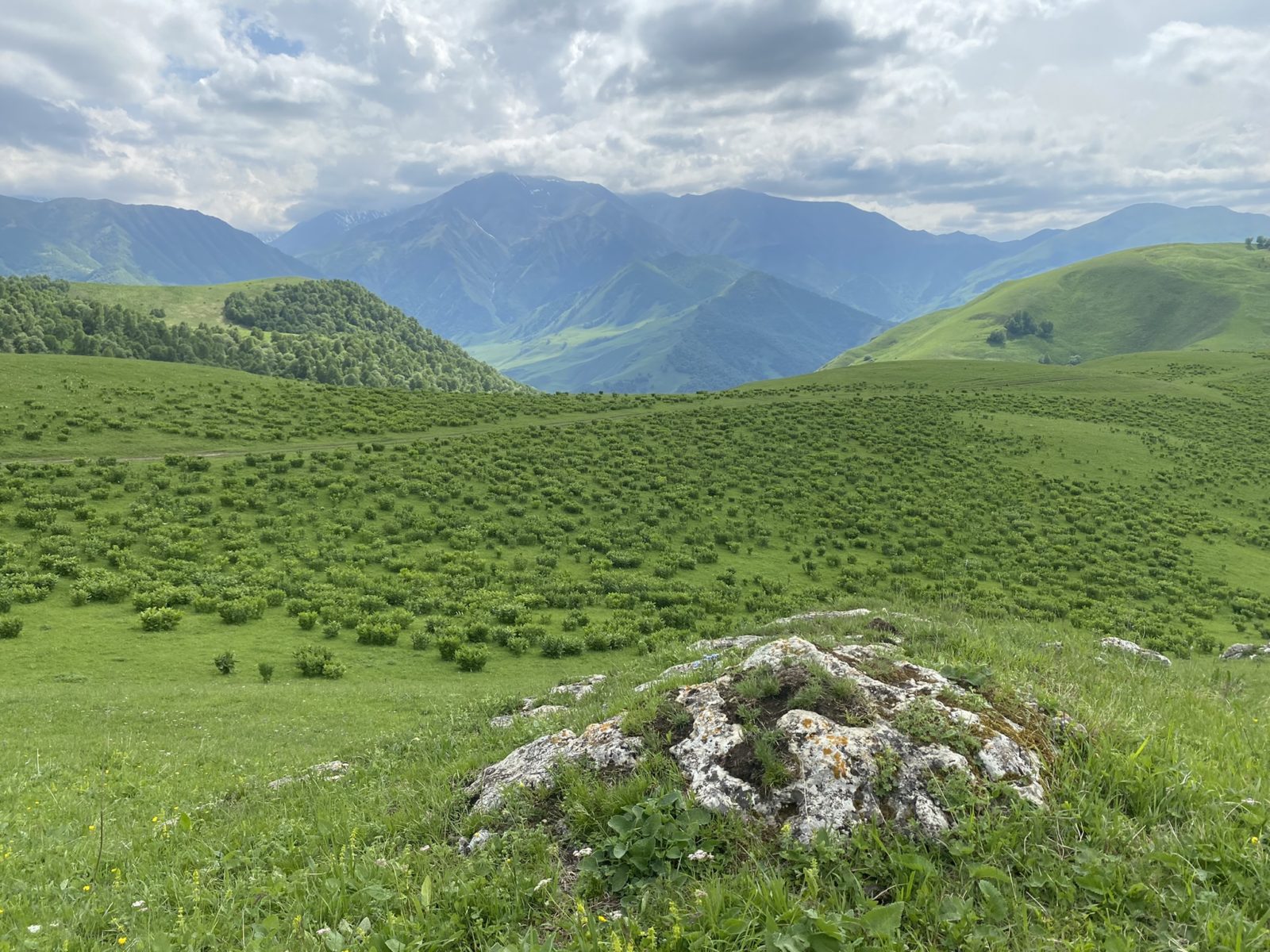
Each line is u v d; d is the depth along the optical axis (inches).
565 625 1606.8
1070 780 276.7
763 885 227.8
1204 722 377.7
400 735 710.5
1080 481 3238.2
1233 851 226.4
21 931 250.8
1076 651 616.7
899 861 234.8
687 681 416.8
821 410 4399.6
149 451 2787.9
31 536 1895.9
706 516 2598.4
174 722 931.3
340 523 2252.7
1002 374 5880.9
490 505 2551.7
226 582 1721.2
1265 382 5502.0
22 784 586.6
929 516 2699.3
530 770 333.7
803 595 1909.4
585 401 4685.0
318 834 335.9
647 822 266.4
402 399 4291.3
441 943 222.4
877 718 302.7
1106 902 215.2
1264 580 2293.3
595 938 213.2
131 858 343.0
